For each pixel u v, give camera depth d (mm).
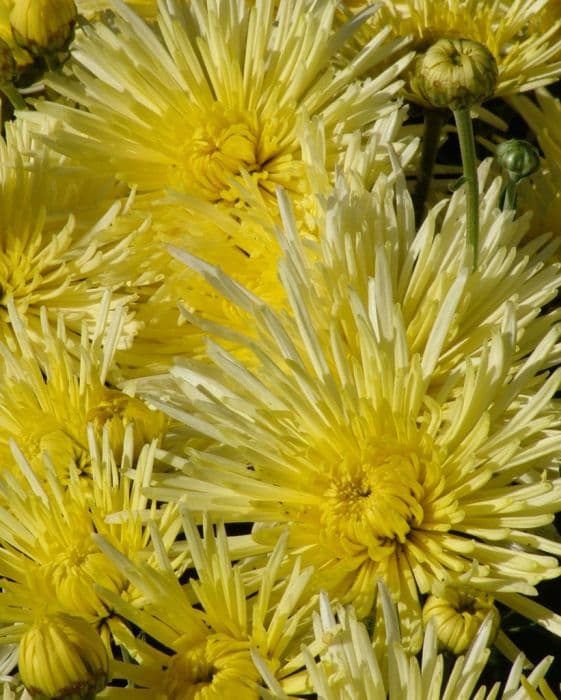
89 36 854
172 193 816
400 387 759
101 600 762
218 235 825
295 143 842
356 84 835
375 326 773
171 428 791
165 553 740
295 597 731
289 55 848
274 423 761
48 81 843
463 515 741
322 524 756
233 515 753
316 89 842
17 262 838
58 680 719
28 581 760
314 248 787
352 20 858
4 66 852
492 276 780
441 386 777
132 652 743
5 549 774
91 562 759
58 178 850
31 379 799
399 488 750
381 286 765
